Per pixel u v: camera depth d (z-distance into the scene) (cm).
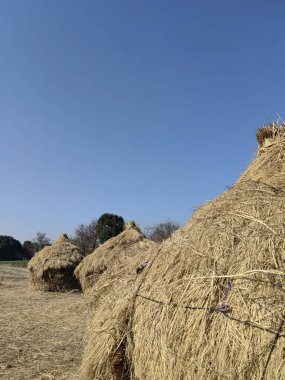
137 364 424
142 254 571
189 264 420
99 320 500
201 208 495
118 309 467
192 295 392
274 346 326
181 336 382
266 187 450
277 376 317
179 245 453
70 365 732
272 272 352
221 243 410
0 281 2514
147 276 464
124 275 563
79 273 1592
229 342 348
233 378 336
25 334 984
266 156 506
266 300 344
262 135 539
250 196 444
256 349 332
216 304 372
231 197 463
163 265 453
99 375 477
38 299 1681
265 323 336
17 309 1373
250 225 407
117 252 1500
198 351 364
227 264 388
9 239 7488
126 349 450
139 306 444
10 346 862
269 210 412
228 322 355
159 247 498
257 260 370
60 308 1398
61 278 1991
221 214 447
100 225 3356
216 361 351
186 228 480
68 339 932
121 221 3362
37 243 7244
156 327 407
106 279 620
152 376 399
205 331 366
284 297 339
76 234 4366
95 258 1511
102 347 470
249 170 516
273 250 369
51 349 840
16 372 696
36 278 2028
